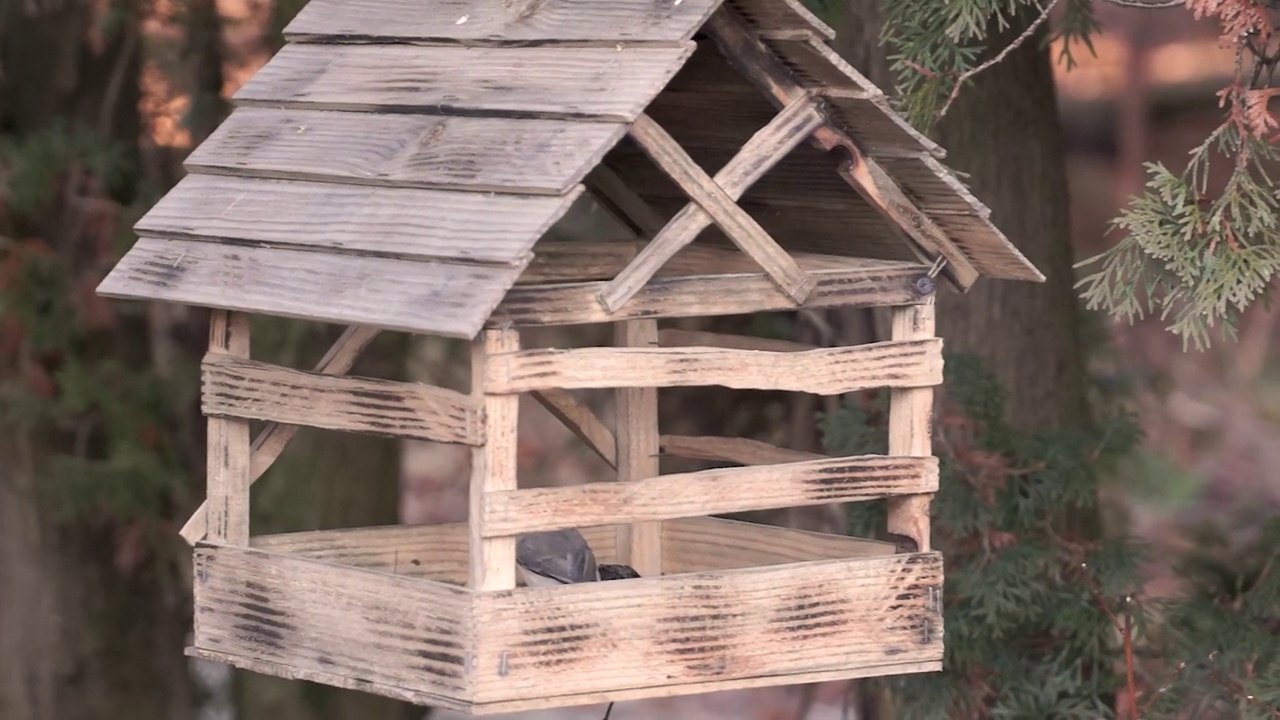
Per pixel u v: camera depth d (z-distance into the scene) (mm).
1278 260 4762
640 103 3834
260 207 4270
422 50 4383
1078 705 6113
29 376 7652
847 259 4684
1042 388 6973
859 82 4098
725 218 4129
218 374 4461
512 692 3932
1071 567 6391
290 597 4305
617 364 4008
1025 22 6602
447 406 3961
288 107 4492
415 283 3781
